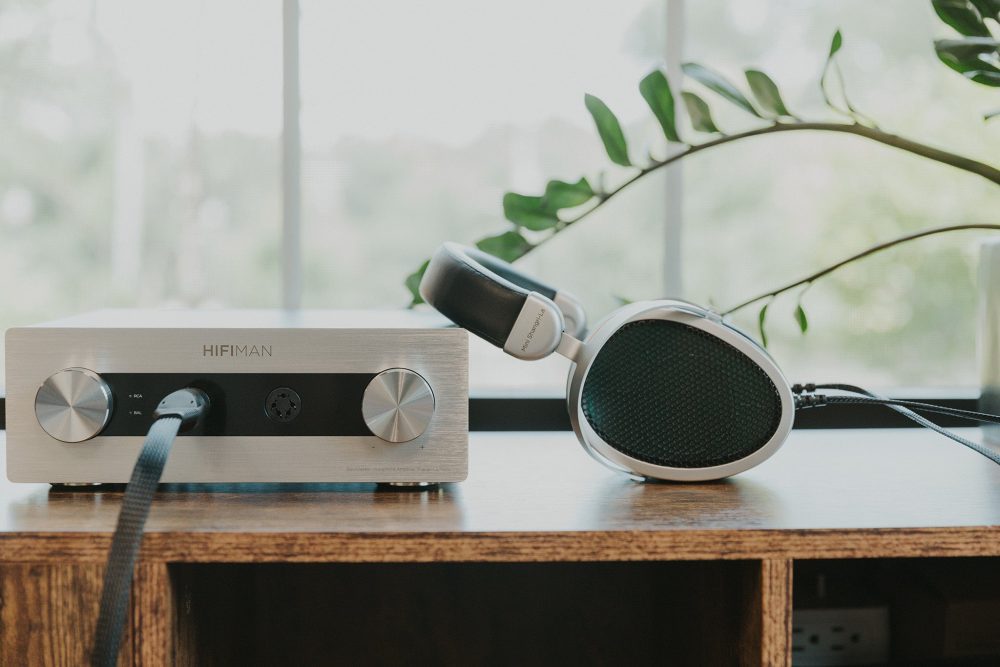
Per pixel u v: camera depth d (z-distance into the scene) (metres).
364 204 1.19
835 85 1.29
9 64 1.18
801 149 1.29
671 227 1.17
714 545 0.57
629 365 0.70
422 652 1.01
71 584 0.57
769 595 0.57
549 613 1.01
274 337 0.64
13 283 1.19
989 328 0.86
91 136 1.20
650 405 0.70
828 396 0.74
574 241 1.22
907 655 0.91
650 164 0.91
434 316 0.81
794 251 1.30
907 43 1.30
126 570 0.53
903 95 1.32
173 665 0.58
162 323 0.70
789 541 0.57
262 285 1.20
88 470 0.64
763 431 0.71
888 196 1.32
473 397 1.04
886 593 0.94
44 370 0.64
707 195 1.27
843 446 0.88
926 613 0.88
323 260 1.19
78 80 1.19
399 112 1.19
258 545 0.56
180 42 1.18
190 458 0.64
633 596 1.01
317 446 0.64
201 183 1.19
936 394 1.10
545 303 0.65
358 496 0.66
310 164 1.18
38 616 0.57
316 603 1.00
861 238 1.32
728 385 0.70
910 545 0.57
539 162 1.21
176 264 1.21
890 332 1.34
